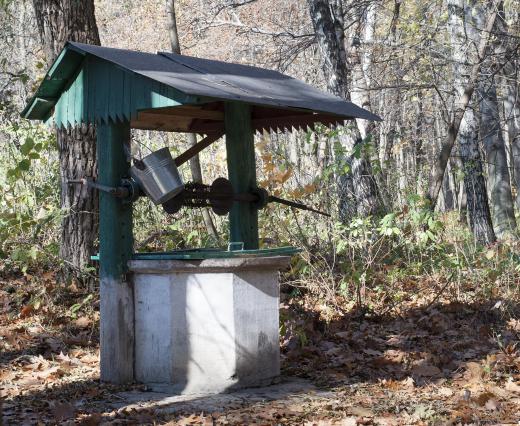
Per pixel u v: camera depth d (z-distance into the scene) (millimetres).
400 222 9250
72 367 6352
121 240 5656
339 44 14281
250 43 24891
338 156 9656
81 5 8492
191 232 9109
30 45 19891
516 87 14398
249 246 6168
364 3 16891
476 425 4617
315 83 23031
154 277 5566
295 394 5402
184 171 11461
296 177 9633
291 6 24438
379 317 7918
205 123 6855
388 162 10555
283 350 6648
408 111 23375
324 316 7859
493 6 12789
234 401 5191
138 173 5574
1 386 5766
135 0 28906
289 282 8281
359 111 6152
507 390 5484
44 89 5871
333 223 9039
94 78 5664
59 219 8117
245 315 5523
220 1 23219
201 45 26594
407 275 9273
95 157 8516
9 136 10562
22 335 7148
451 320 7898
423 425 4648
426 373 5977
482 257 9562
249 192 6172
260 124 7035
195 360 5469
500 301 7875
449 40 17781
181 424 4645
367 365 6258
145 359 5617
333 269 8648
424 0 19922
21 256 8078
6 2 11766
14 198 9266
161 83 5246
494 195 17828
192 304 5480
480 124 16750
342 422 4648
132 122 6336
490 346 6859
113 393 5457
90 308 7918
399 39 20922
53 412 4930
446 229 10555
